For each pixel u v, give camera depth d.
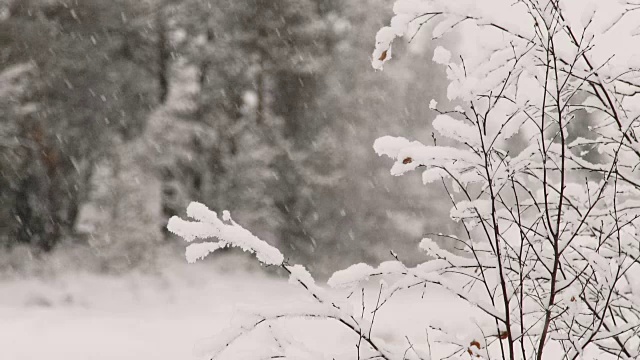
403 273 2.28
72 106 20.44
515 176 2.59
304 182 23.52
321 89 25.42
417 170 23.44
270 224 23.22
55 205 20.95
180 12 25.28
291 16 25.06
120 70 22.39
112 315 14.31
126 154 20.88
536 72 2.48
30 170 19.66
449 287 2.26
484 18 2.40
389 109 23.78
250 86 25.83
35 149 19.45
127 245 19.19
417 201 22.81
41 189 20.48
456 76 2.34
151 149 22.27
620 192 2.70
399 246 22.52
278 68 25.03
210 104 25.44
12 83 17.81
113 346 10.23
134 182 20.22
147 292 17.22
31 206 20.56
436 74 24.09
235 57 25.34
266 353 2.15
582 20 2.33
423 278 2.28
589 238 2.74
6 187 19.58
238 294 18.78
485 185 2.38
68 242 20.94
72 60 20.56
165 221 23.53
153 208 20.59
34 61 18.88
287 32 24.98
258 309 2.10
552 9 2.28
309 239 23.03
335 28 26.67
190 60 25.66
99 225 19.64
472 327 2.33
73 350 9.85
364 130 23.59
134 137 22.98
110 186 20.19
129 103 22.44
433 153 2.21
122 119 22.05
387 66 24.48
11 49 18.83
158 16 24.67
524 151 2.48
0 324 11.97
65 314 14.07
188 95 24.84
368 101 24.06
